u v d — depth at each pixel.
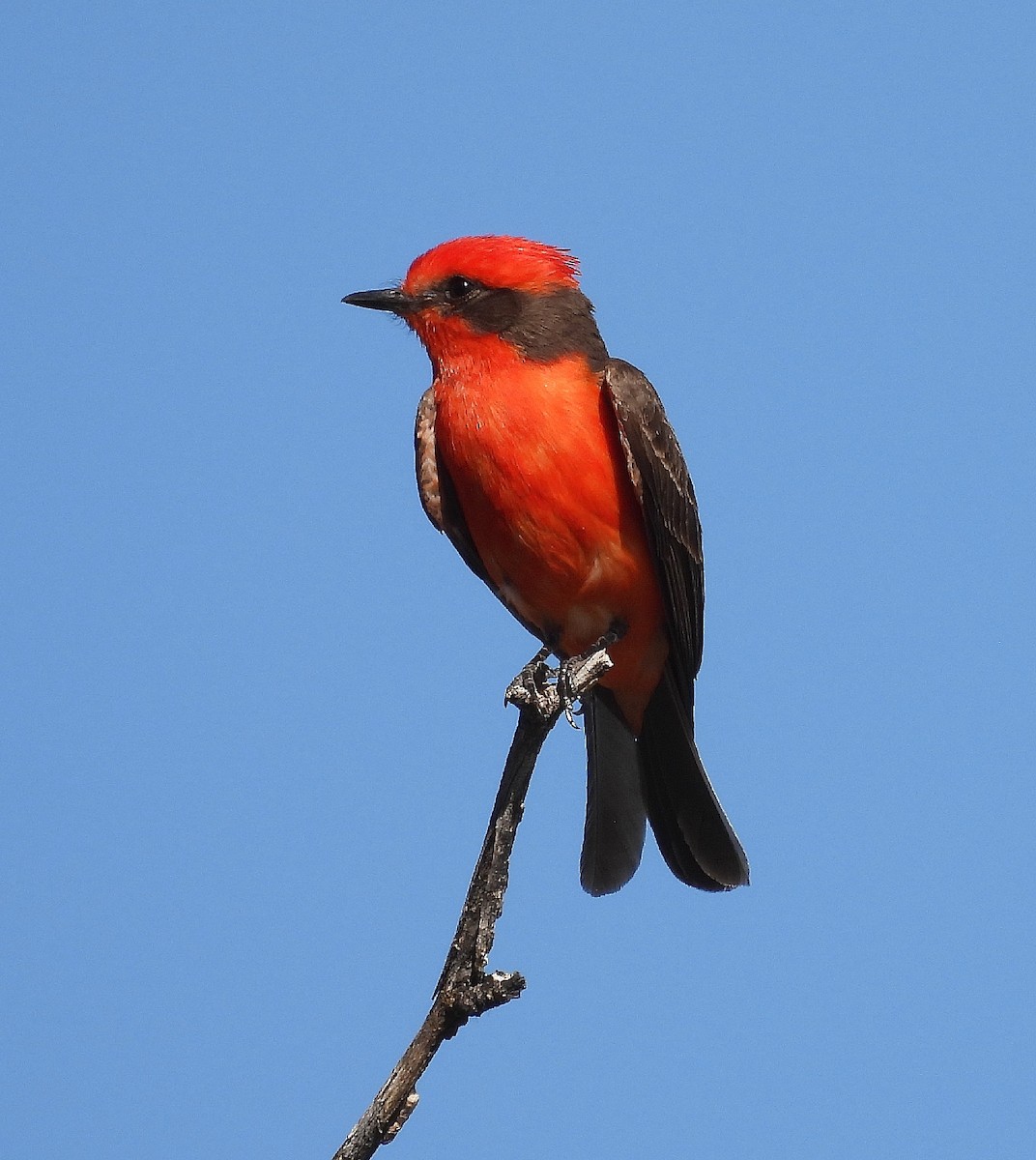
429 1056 7.92
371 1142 7.75
